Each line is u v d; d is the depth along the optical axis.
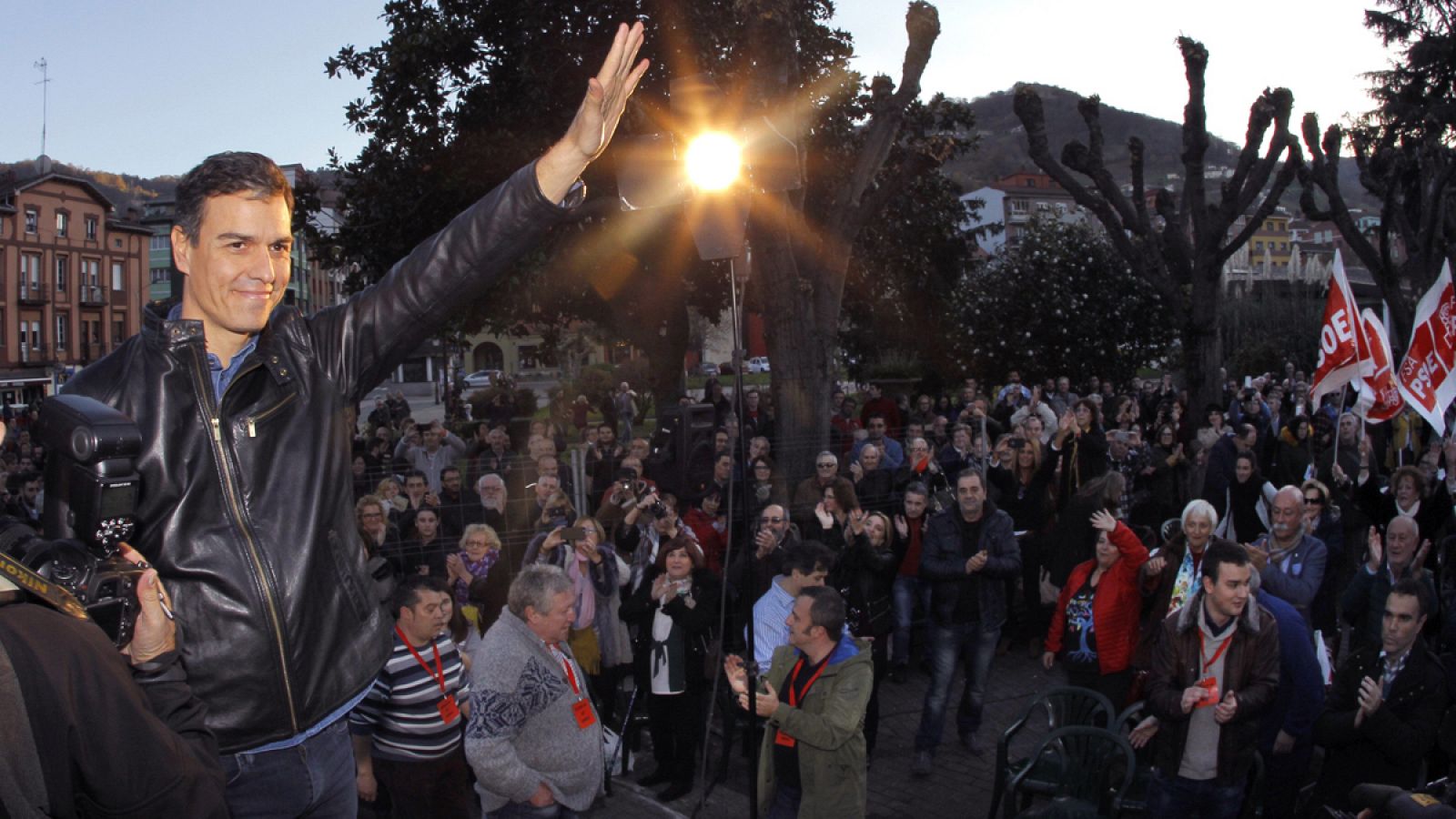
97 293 58.69
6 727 1.20
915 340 25.62
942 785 6.82
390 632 1.97
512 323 20.27
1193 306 13.78
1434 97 29.38
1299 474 11.42
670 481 9.60
